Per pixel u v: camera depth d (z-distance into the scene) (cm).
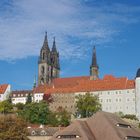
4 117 15050
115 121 13012
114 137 12175
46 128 18425
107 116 13150
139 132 13550
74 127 12631
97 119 13088
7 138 14012
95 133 12725
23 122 14975
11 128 14288
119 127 12825
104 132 12538
